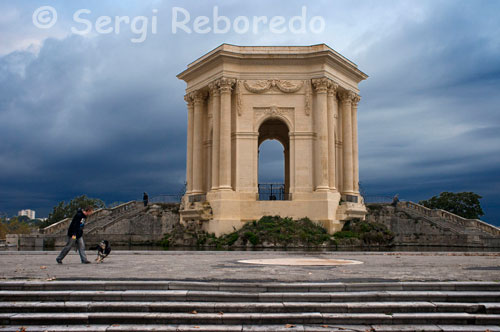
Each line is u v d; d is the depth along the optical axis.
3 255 28.56
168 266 20.47
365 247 44.06
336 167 53.69
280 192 54.53
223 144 48.78
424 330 11.64
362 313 12.51
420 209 58.78
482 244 49.00
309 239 42.84
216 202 48.09
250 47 50.78
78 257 26.58
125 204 61.06
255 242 42.69
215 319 12.06
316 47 49.94
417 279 15.29
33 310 12.76
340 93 54.25
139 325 11.98
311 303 12.81
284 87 50.00
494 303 13.12
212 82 50.91
